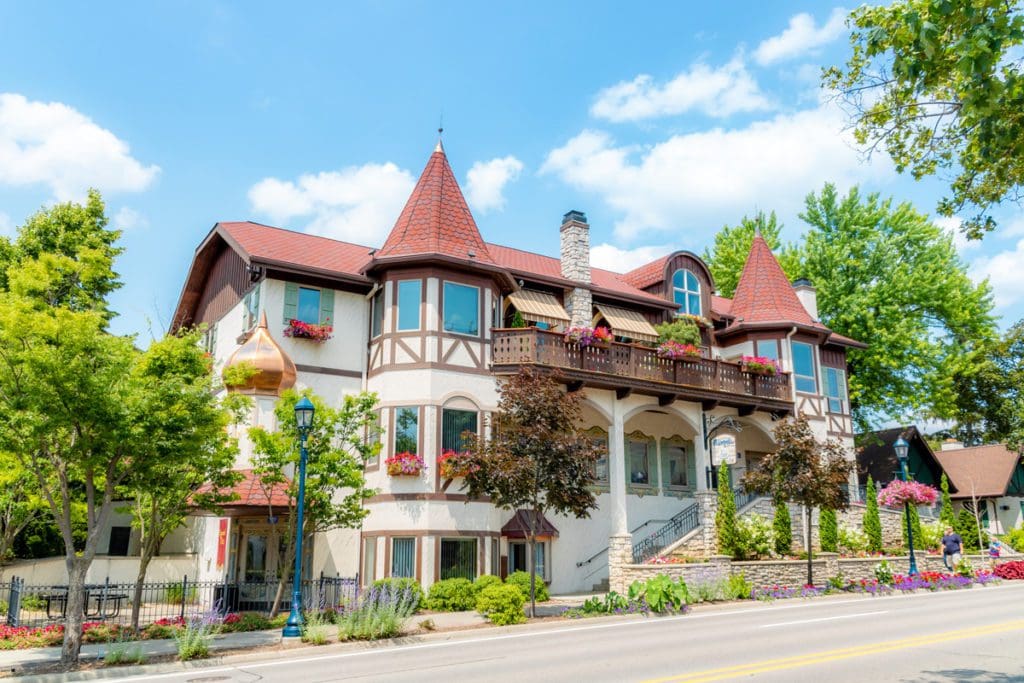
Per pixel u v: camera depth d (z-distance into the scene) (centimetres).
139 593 1622
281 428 1789
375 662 1191
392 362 2216
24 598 2038
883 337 3659
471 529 2130
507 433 1814
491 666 1105
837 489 2286
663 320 2961
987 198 986
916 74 804
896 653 1154
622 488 2391
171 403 1332
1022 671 1007
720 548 2319
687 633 1430
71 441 1320
